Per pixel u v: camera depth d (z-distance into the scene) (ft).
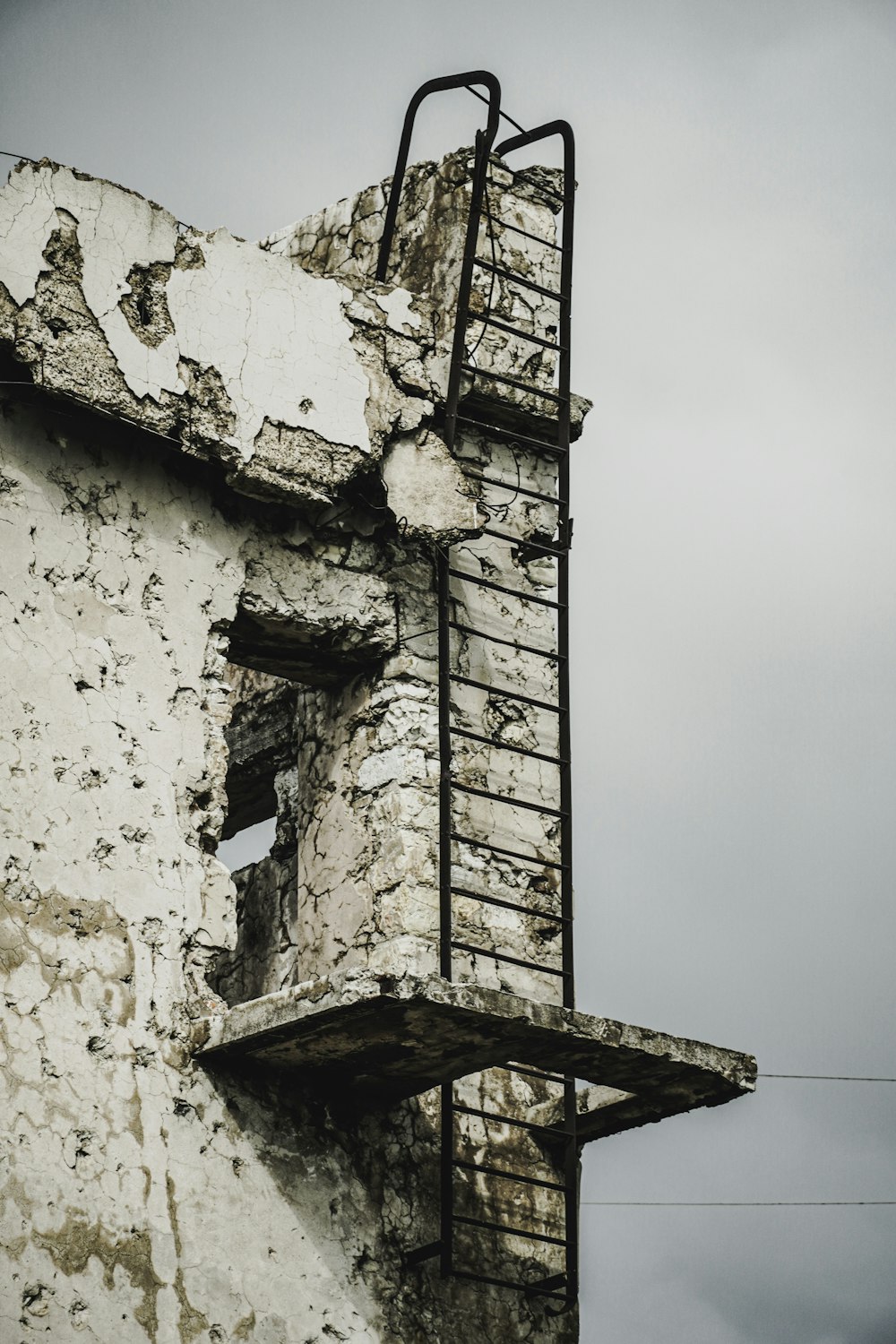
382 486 44.88
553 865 44.14
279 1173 40.81
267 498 43.57
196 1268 39.22
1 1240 37.47
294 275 44.75
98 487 42.57
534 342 47.57
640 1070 41.88
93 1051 39.40
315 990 39.01
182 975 40.88
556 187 50.26
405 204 50.03
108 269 42.32
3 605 40.88
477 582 45.34
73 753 40.83
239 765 49.90
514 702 46.39
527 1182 42.55
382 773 44.62
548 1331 43.06
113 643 41.88
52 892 39.86
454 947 41.98
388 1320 41.14
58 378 41.19
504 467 47.85
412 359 45.83
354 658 45.34
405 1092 42.63
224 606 43.39
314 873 45.11
